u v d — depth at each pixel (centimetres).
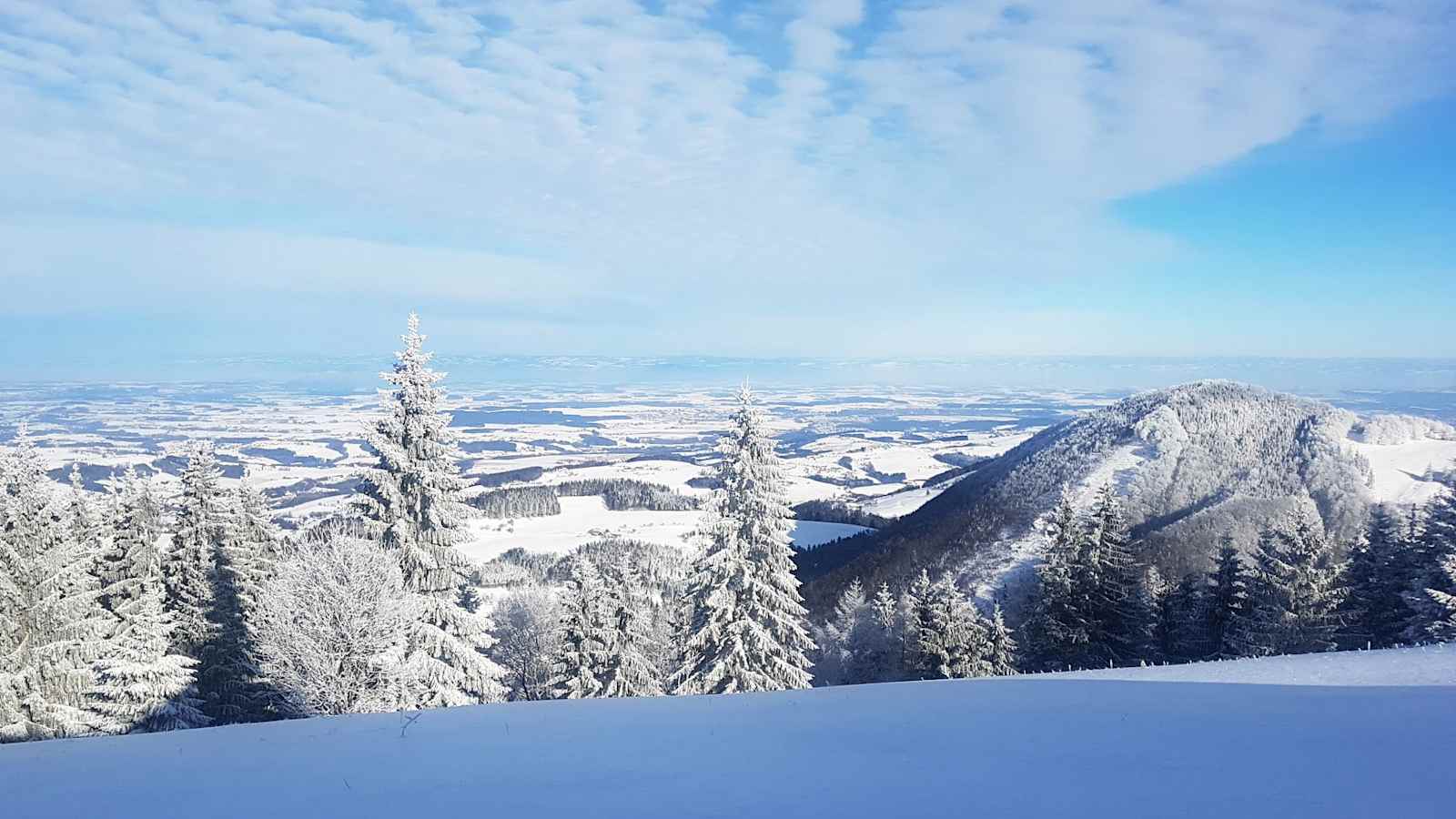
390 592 1952
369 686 1916
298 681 1903
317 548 2033
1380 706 758
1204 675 1019
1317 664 1054
